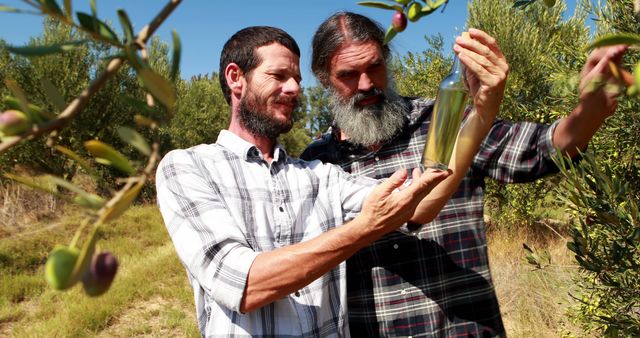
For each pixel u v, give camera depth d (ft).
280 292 4.05
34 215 26.09
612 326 5.53
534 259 6.17
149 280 23.44
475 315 5.87
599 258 5.00
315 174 5.60
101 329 18.33
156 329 18.34
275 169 5.32
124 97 1.67
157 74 1.48
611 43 1.55
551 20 23.18
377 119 6.07
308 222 5.24
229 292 4.14
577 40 18.66
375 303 6.00
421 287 5.86
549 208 23.99
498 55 4.03
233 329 4.60
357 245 3.99
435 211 5.22
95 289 1.53
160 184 4.87
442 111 3.92
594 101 4.29
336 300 5.24
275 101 5.25
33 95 37.27
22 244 24.98
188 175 4.75
